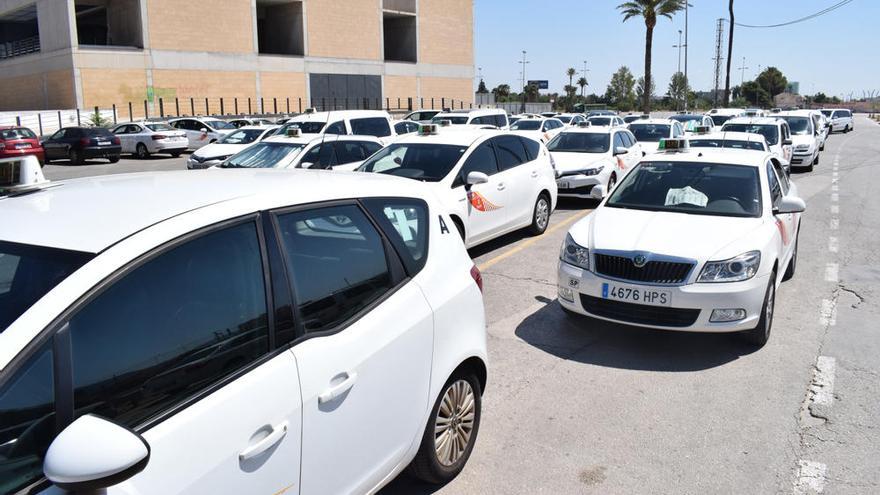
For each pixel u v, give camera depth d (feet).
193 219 7.51
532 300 23.08
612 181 45.42
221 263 7.65
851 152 89.86
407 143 29.63
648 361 17.56
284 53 157.99
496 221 29.58
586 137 47.39
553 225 37.32
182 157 96.68
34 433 5.88
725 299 16.94
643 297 17.44
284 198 8.71
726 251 17.47
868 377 16.34
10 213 7.79
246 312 7.75
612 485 11.84
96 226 7.18
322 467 8.23
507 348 18.56
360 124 50.08
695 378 16.42
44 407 5.94
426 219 11.37
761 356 17.76
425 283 10.60
